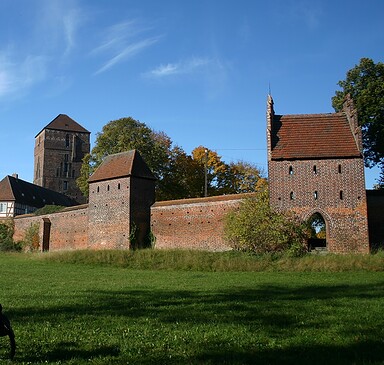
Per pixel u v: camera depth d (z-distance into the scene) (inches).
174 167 2800.2
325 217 1653.5
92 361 390.3
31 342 459.5
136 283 1054.4
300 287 954.1
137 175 2023.9
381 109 2050.9
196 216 1841.8
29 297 807.1
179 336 480.4
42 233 2456.9
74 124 5113.2
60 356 409.7
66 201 4473.4
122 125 2659.9
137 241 1977.1
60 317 595.8
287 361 390.3
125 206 1999.3
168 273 1326.3
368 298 767.1
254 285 999.6
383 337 477.7
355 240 1624.0
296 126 1804.9
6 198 3582.7
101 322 561.6
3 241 2770.7
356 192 1648.6
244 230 1579.7
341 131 1758.1
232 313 620.1
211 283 1048.2
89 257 1672.0
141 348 433.4
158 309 660.1
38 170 5036.9
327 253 1569.9
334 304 699.4
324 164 1683.1
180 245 1868.8
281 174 1700.3
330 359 395.9
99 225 2098.9
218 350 425.4
